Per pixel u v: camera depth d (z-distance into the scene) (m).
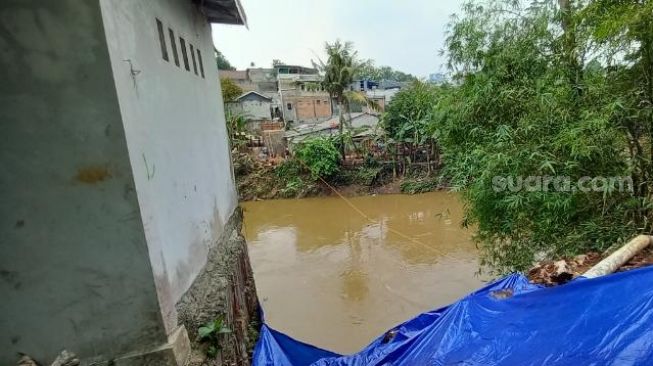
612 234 3.81
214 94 5.15
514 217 4.34
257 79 30.70
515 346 2.23
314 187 16.08
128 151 2.04
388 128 16.20
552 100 3.66
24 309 2.06
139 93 2.39
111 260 2.11
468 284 7.13
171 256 2.66
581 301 2.24
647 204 3.56
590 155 3.60
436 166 15.29
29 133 1.93
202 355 2.62
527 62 4.07
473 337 2.54
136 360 2.20
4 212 1.97
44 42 1.88
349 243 10.16
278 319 6.55
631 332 1.83
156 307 2.21
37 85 1.91
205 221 3.76
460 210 12.20
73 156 1.99
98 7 1.90
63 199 2.01
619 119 3.42
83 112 1.96
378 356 3.43
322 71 16.94
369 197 15.16
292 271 8.57
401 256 8.83
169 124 3.00
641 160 3.57
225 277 3.66
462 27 4.43
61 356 2.12
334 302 7.01
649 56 3.20
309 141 16.50
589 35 3.46
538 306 2.48
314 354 4.22
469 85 4.44
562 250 4.04
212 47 5.30
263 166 17.27
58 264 2.06
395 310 6.54
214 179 4.45
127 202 2.07
